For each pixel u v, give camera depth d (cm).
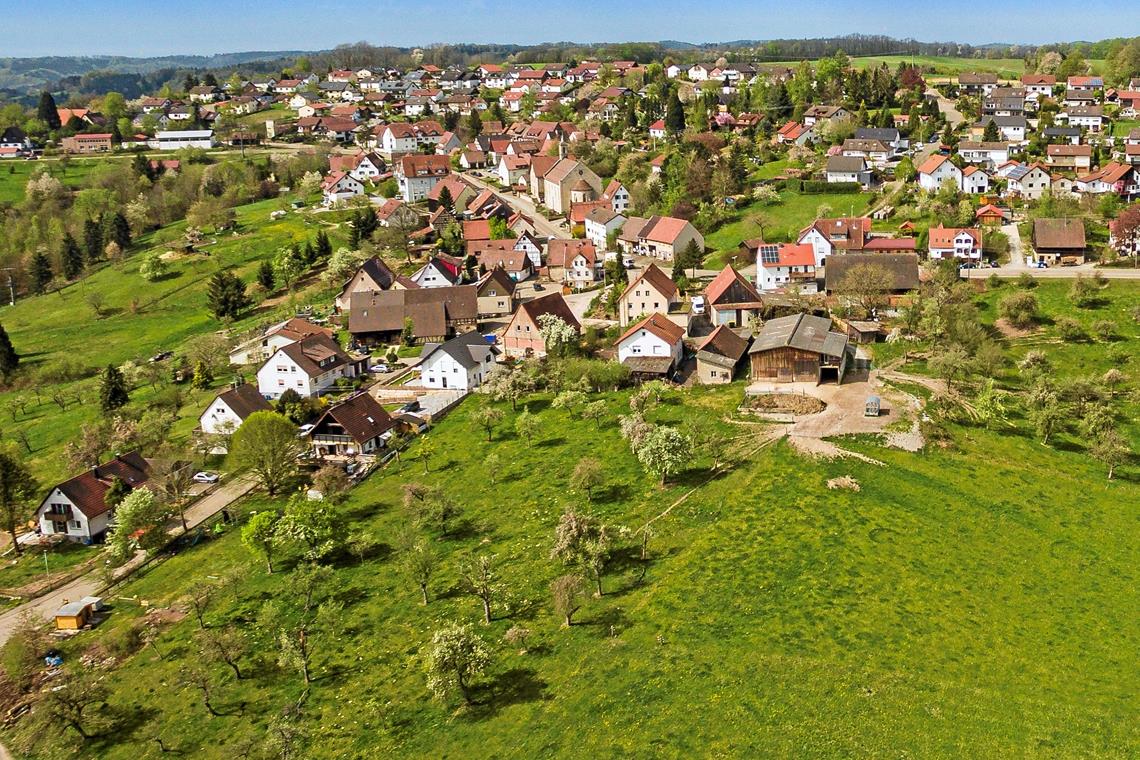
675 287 15988
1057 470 9506
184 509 10744
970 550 7981
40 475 12531
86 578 9638
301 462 11538
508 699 6575
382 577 8650
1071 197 18388
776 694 6234
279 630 7962
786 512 8588
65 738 6969
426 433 12112
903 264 14912
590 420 11606
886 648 6650
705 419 11031
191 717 7025
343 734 6538
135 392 15612
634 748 5906
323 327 16688
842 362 11700
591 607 7544
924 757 5631
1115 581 7550
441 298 16488
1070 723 5872
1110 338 12900
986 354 11969
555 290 18362
